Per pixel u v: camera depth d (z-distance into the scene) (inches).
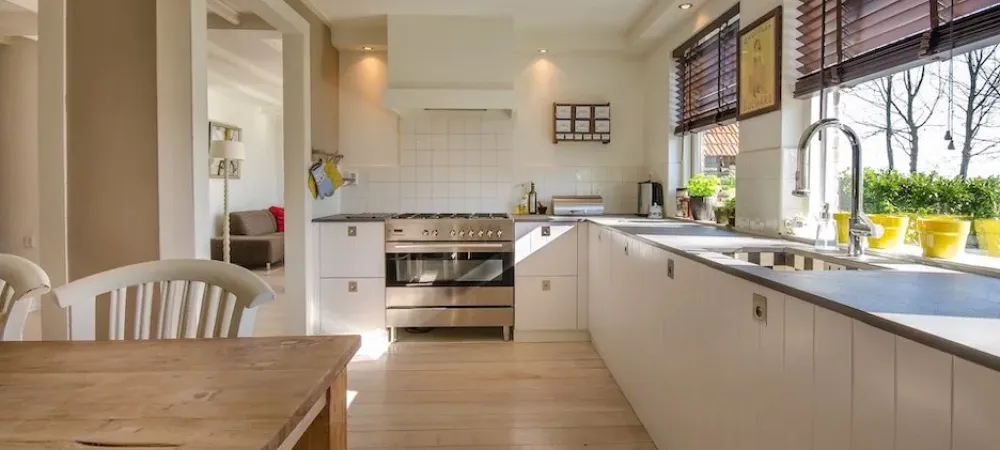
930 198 72.7
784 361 50.3
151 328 62.2
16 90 201.8
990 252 61.8
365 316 149.9
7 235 204.5
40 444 26.3
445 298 150.7
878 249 76.1
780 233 94.6
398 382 119.5
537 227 151.2
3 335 44.4
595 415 102.2
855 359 40.1
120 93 91.8
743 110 108.3
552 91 171.3
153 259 91.5
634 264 103.2
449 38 149.3
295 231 141.6
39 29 99.7
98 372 36.4
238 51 203.5
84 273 92.6
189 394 32.7
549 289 151.8
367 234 148.9
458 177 170.7
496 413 103.1
